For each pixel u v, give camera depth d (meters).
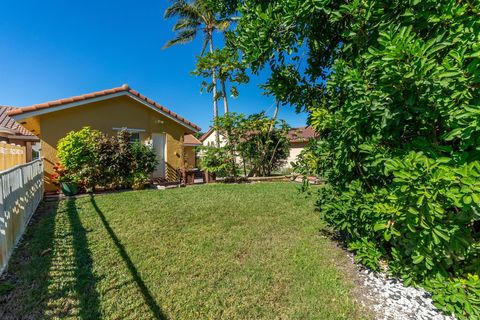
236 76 4.08
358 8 2.44
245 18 3.15
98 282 2.86
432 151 2.10
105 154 8.77
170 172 11.88
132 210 6.00
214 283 2.90
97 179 8.65
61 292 2.65
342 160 3.00
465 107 1.77
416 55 1.88
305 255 3.65
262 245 4.00
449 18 1.97
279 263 3.40
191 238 4.24
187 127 12.41
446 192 1.83
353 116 2.57
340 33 3.19
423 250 2.30
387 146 2.55
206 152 12.87
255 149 13.90
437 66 1.93
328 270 3.23
